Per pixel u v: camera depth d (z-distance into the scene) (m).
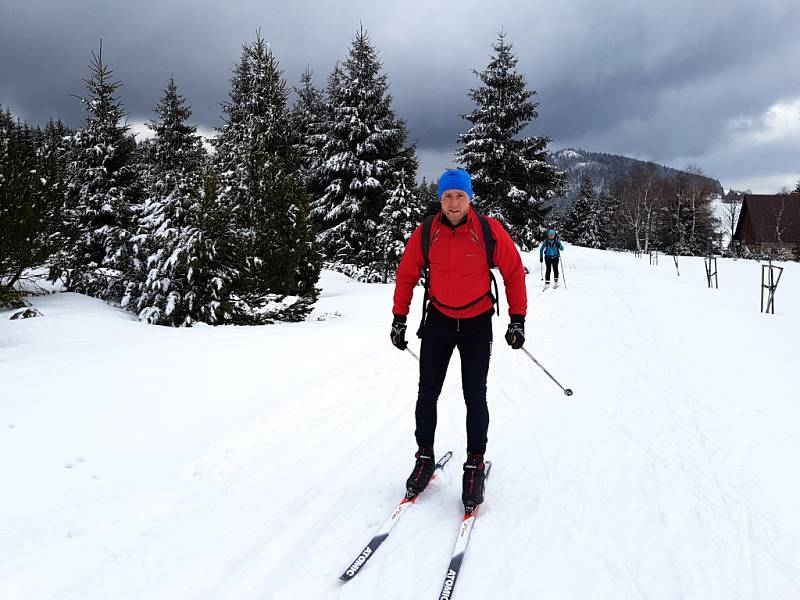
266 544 2.57
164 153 23.50
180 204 9.24
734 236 60.22
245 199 11.41
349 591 2.22
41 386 4.94
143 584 2.26
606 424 4.29
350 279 19.95
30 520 2.72
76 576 2.29
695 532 2.69
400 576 2.33
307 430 4.11
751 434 4.00
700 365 6.11
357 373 5.75
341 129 22.97
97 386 5.00
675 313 10.16
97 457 3.52
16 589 2.18
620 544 2.59
